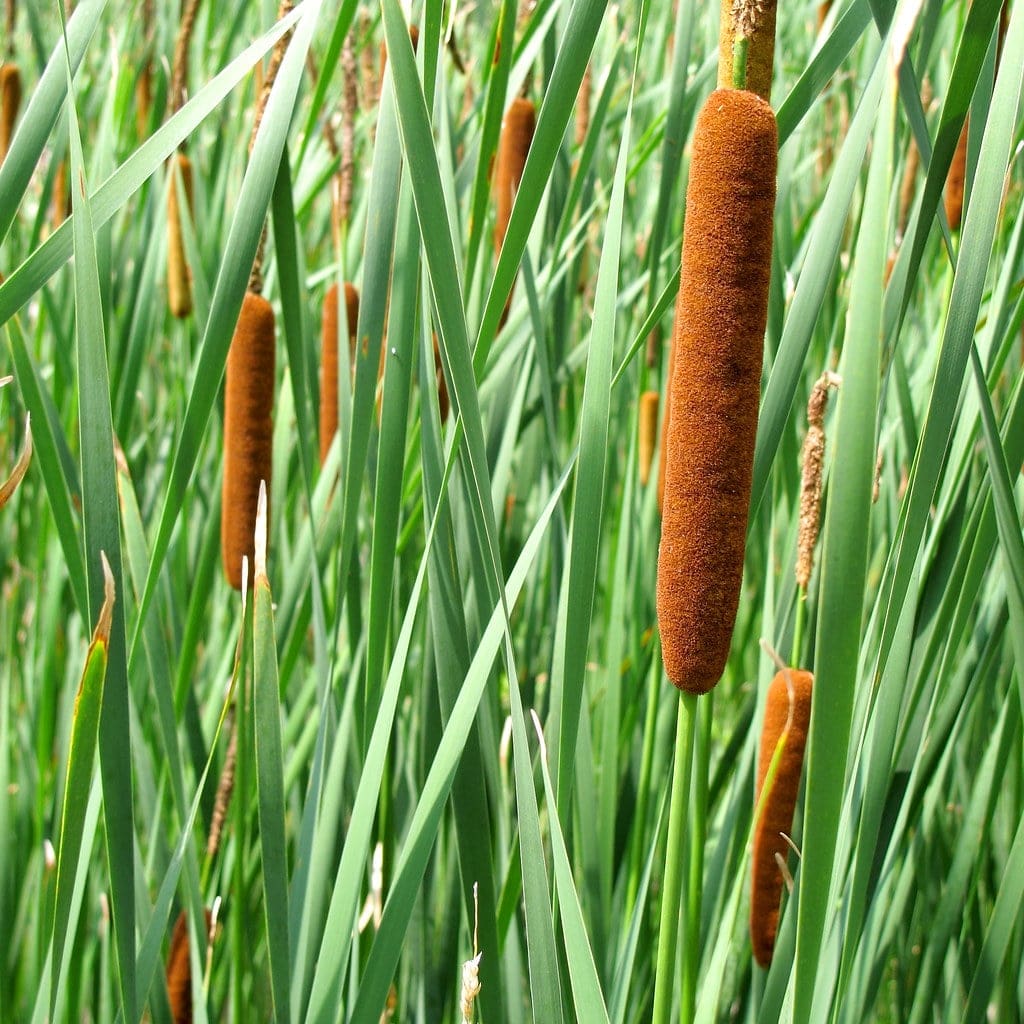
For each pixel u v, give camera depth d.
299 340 1.14
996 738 1.23
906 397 1.23
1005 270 1.13
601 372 1.05
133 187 1.08
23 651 1.56
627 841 1.35
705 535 1.00
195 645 1.28
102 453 1.03
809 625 1.26
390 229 1.10
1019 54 1.00
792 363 1.08
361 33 1.45
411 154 1.01
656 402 1.45
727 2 0.99
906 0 0.97
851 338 0.97
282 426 1.36
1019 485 1.22
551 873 1.22
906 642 1.07
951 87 1.02
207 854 1.28
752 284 0.99
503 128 1.29
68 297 1.51
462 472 1.15
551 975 1.04
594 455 1.06
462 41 1.64
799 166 1.71
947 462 1.15
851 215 1.50
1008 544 1.03
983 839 1.28
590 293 1.60
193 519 1.55
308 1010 1.09
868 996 1.19
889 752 1.07
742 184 0.98
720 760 1.34
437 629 1.13
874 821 1.07
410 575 1.27
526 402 1.34
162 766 1.41
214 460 1.55
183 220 1.33
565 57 1.03
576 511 1.06
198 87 1.65
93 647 1.01
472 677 1.09
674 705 1.34
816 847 1.00
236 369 1.20
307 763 1.40
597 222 1.54
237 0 1.68
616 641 1.31
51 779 1.48
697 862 1.11
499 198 1.30
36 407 1.14
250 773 1.30
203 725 1.43
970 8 1.00
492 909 1.12
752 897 1.19
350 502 1.12
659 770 1.35
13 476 1.07
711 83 1.25
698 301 0.99
